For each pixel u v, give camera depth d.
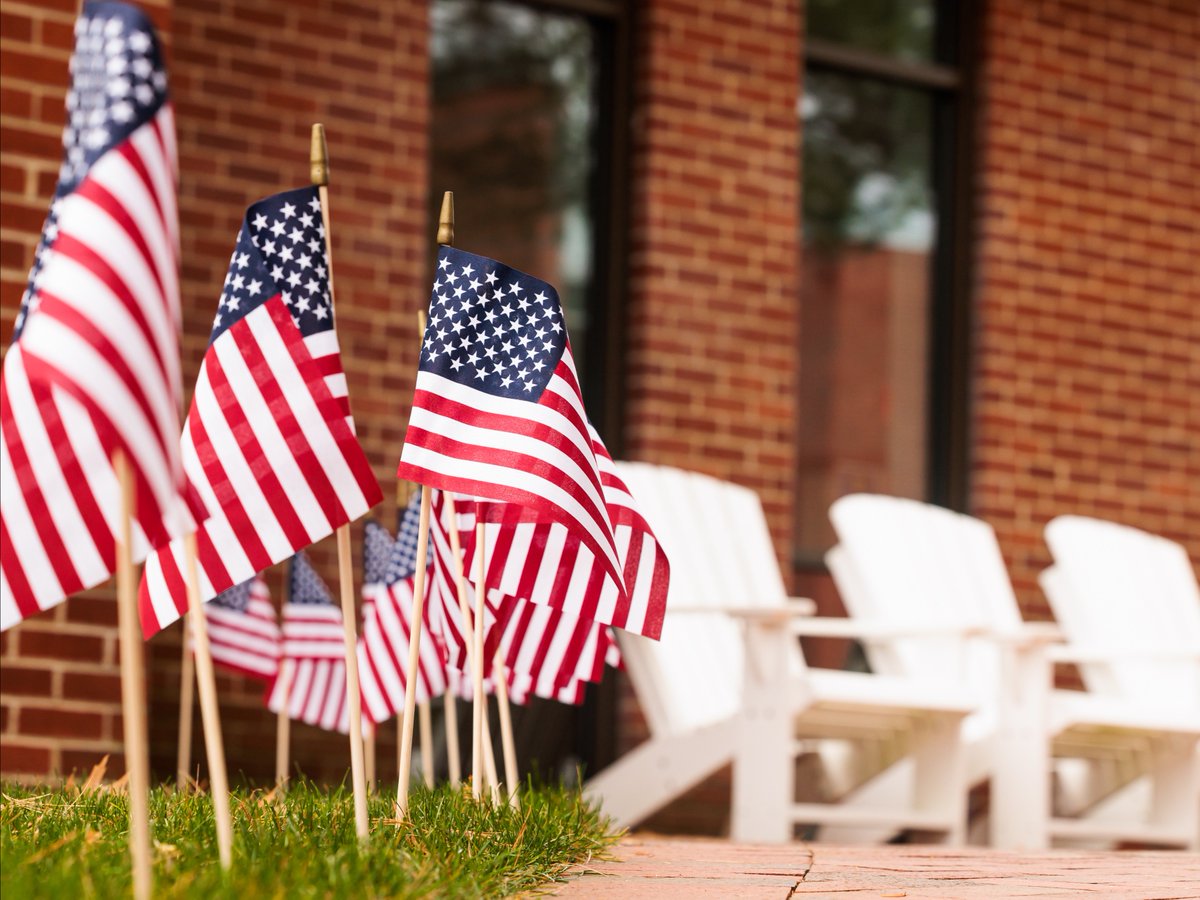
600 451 4.89
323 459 3.51
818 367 10.28
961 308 10.49
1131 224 10.85
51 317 2.68
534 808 4.56
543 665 5.41
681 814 9.32
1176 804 8.09
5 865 2.93
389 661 5.98
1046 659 7.75
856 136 10.51
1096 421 10.63
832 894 3.72
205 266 8.23
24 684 6.41
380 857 3.28
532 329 4.26
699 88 9.60
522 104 9.56
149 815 4.29
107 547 3.05
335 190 8.58
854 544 8.45
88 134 2.79
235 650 6.80
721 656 7.97
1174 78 11.08
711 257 9.55
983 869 4.46
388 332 8.66
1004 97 10.51
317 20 8.61
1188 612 9.30
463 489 4.14
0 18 6.53
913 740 7.62
